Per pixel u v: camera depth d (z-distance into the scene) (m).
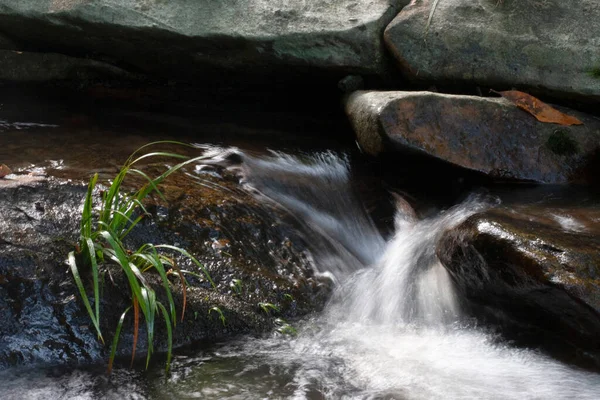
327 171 4.96
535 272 3.31
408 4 5.45
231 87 6.29
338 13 5.46
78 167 4.40
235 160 4.91
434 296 3.96
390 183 4.87
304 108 6.19
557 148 4.80
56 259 3.33
